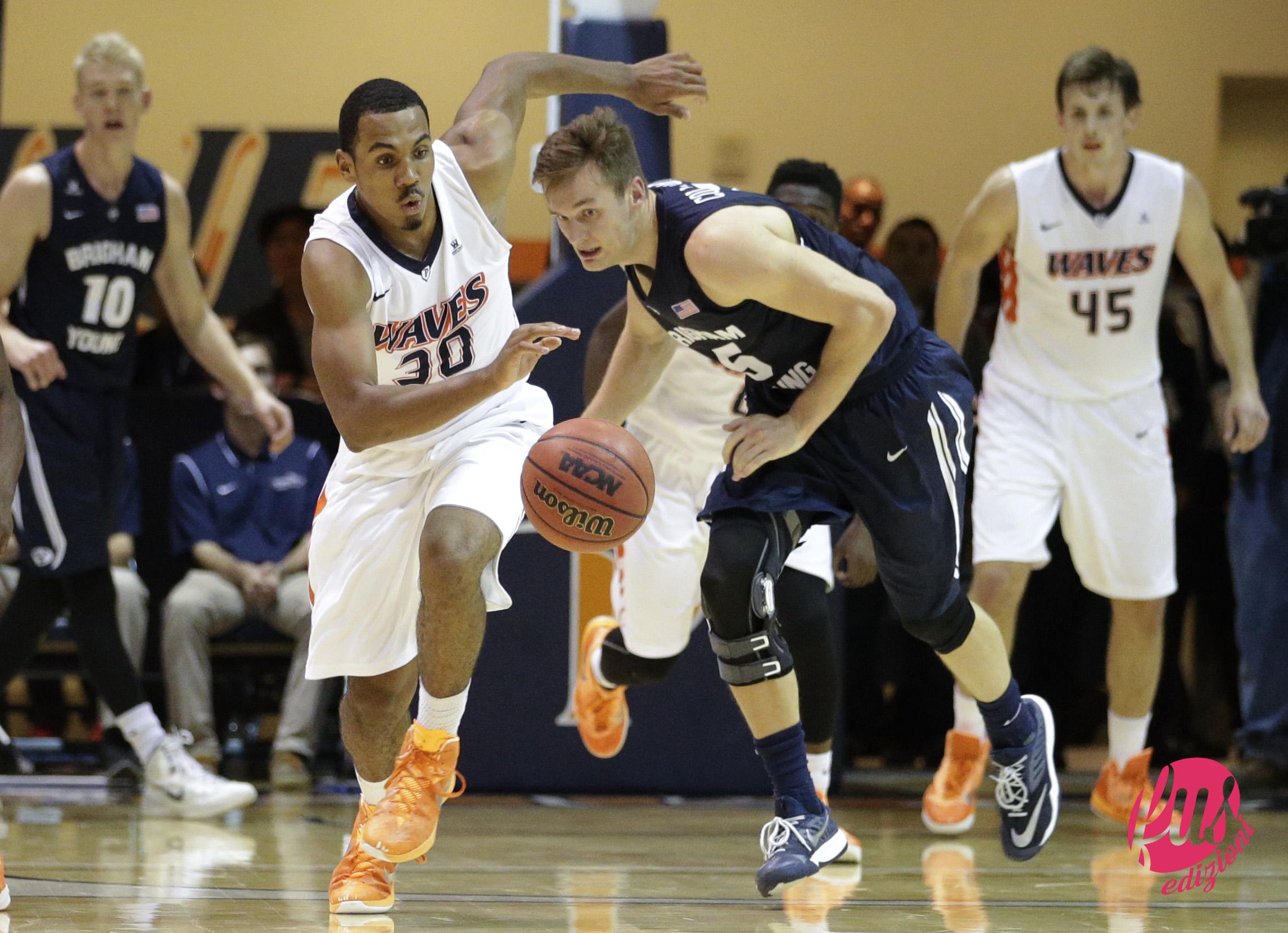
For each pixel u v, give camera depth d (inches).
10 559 768.3
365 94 381.4
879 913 408.5
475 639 385.1
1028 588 879.1
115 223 655.1
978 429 633.6
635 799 701.3
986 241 618.8
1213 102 1299.2
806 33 1312.7
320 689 754.8
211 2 1333.7
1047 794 456.4
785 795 410.9
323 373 380.8
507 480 402.9
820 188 538.9
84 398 658.8
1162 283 613.6
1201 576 906.7
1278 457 770.8
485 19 1331.2
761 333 405.1
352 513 410.6
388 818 386.3
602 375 570.3
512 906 413.4
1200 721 924.6
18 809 655.8
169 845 542.9
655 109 486.6
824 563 542.0
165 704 824.9
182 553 798.5
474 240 413.7
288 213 1037.2
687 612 585.9
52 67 1336.1
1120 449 614.2
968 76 1311.5
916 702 883.4
